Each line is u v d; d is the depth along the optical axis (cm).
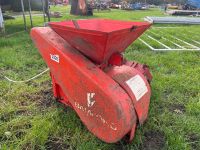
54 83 262
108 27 264
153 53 531
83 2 1538
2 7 1037
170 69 421
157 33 866
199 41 722
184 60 472
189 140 225
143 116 209
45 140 211
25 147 204
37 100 296
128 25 239
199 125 242
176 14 1905
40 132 214
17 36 681
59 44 209
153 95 304
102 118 179
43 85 340
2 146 198
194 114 269
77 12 1599
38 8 1039
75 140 213
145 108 211
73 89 196
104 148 204
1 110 259
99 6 2664
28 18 1295
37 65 415
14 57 444
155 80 359
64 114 255
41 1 1001
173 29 973
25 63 421
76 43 184
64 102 269
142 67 284
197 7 2419
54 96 282
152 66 427
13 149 198
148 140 224
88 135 217
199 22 1220
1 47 538
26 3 1014
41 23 1036
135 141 218
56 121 240
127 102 178
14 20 1164
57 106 280
